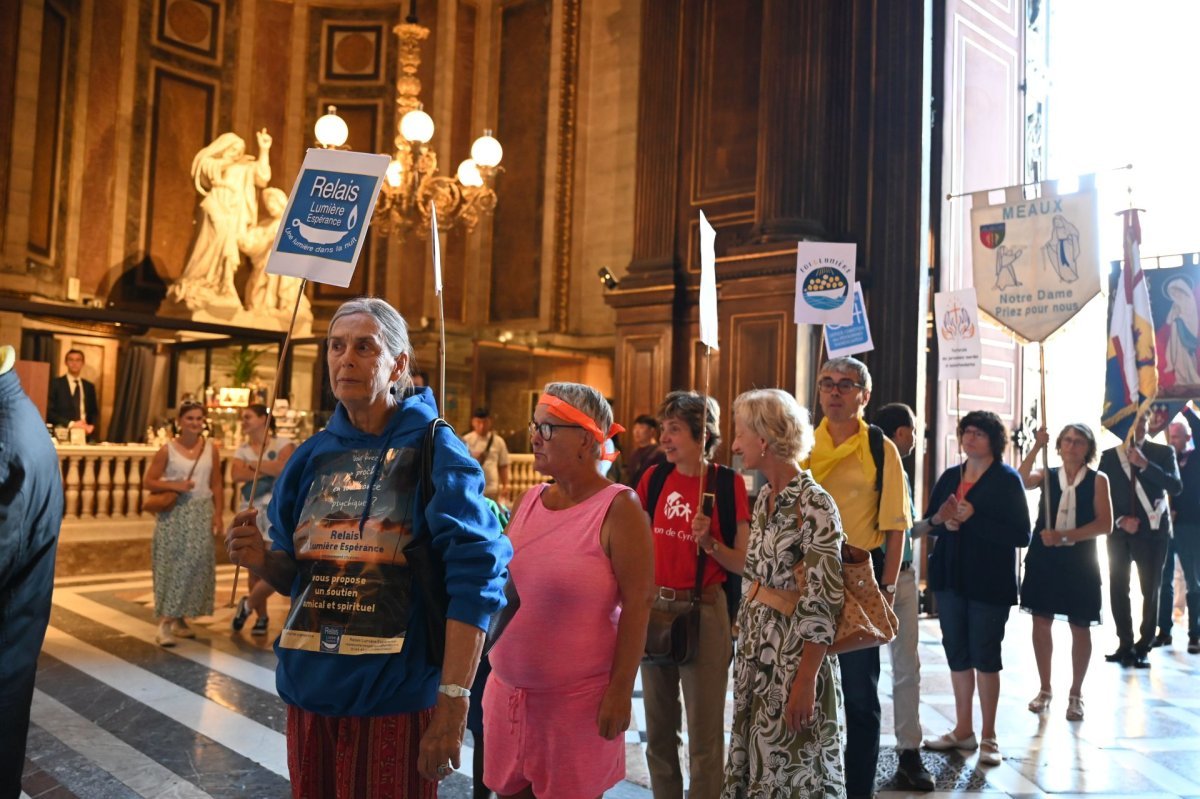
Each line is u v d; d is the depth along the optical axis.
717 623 3.30
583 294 13.87
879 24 9.06
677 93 10.27
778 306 8.84
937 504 4.82
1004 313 6.35
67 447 9.29
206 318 12.38
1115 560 7.12
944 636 4.77
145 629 6.95
